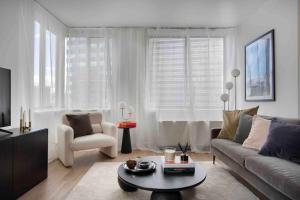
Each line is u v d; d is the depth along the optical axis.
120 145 4.42
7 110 2.44
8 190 2.10
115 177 2.77
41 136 2.68
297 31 2.67
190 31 4.44
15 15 2.92
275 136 2.17
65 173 2.96
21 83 3.04
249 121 2.86
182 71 4.43
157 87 4.40
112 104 4.41
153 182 1.86
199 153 4.18
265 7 3.38
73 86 4.36
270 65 3.21
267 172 1.80
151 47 4.42
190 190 2.36
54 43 3.91
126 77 4.41
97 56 4.42
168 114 4.43
